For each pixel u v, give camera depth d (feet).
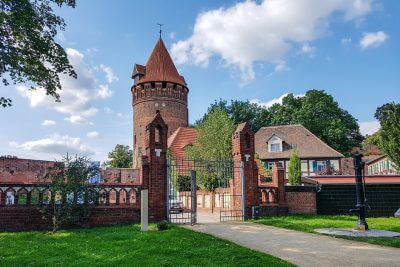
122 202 55.98
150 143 58.44
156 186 57.62
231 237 42.57
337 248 36.01
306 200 78.89
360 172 51.62
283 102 271.28
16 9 57.62
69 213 48.60
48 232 47.03
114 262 29.91
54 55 67.82
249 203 64.49
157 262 29.71
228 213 79.15
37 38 63.31
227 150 131.34
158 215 57.00
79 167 50.06
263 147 197.77
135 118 197.77
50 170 49.93
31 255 33.06
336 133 241.14
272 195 72.43
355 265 28.76
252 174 65.82
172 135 183.42
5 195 48.98
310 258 31.37
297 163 129.39
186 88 203.41
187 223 56.70
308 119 247.91
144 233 43.39
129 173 143.33
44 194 49.98
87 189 50.72
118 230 47.62
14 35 60.64
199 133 140.05
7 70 62.39
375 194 80.69
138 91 196.13
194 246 36.19
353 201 80.28
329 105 254.68
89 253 33.47
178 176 94.63
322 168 184.75
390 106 94.12
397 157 89.97
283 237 42.83
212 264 29.01
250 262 29.58
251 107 246.68
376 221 64.03
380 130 97.40
